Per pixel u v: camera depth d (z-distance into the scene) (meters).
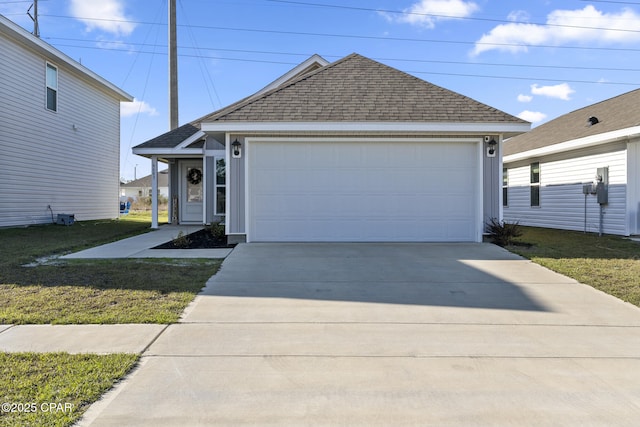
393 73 11.03
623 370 3.43
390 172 9.89
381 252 8.52
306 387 3.13
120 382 3.16
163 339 4.01
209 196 14.15
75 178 17.45
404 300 5.35
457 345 3.93
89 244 9.88
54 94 15.96
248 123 9.34
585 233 12.74
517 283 6.19
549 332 4.27
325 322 4.54
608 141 11.77
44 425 2.58
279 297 5.45
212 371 3.37
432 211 9.93
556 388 3.13
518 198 16.95
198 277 6.39
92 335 4.07
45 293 5.42
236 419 2.71
